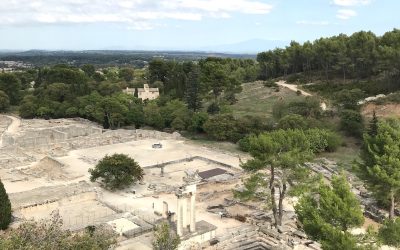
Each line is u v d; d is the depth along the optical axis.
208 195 77.00
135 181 82.50
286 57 195.25
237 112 148.62
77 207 70.75
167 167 97.12
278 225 61.41
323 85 162.00
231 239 57.44
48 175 89.56
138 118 143.25
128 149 114.19
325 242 41.38
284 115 127.88
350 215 42.72
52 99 169.25
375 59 148.38
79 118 157.62
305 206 47.72
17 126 142.12
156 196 77.00
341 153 107.44
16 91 192.12
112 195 77.25
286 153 58.47
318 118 125.31
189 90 148.62
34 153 107.50
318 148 104.00
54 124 145.12
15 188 80.06
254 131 121.06
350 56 160.38
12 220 61.16
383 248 53.19
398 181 56.44
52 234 36.09
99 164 80.19
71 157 104.94
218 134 124.31
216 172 90.62
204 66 172.62
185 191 54.06
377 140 62.72
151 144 120.88
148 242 55.47
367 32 165.12
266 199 67.38
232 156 106.94
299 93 156.88
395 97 128.25
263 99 164.00
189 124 136.38
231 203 73.38
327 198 44.47
